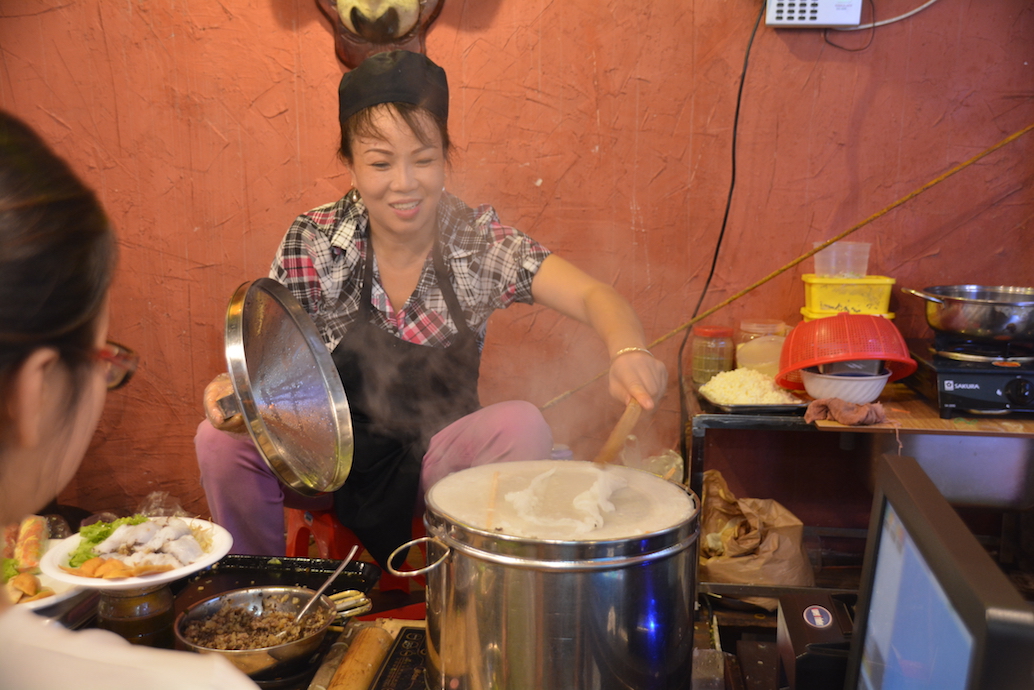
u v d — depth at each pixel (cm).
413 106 162
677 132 228
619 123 229
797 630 103
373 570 152
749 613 190
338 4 221
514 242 184
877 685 83
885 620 83
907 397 202
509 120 232
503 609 95
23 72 240
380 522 173
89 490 260
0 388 39
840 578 209
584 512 105
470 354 188
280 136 238
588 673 95
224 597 131
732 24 221
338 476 129
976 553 62
